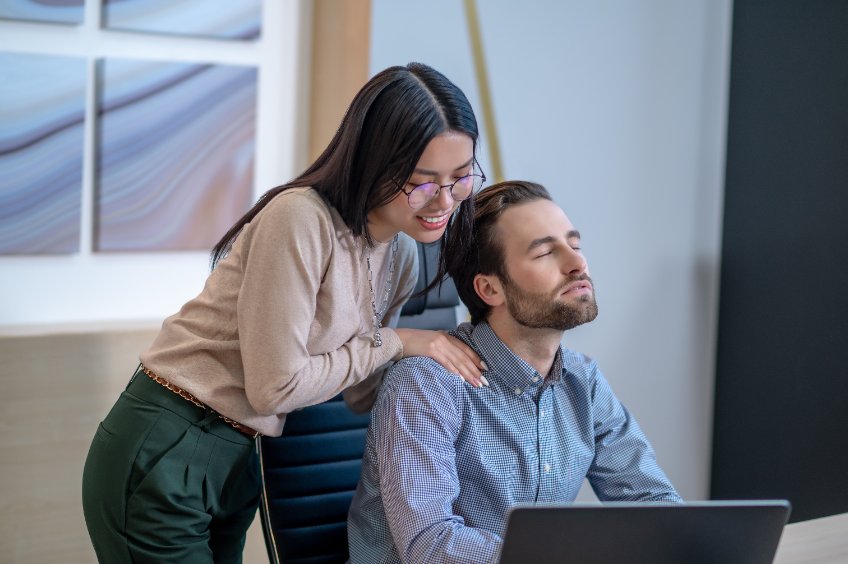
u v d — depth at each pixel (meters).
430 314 2.07
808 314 3.07
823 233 3.01
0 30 2.60
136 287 2.85
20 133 2.63
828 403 3.00
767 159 3.21
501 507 1.70
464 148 1.60
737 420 3.37
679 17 3.26
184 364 1.75
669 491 1.78
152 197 2.82
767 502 1.28
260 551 2.92
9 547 2.61
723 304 3.42
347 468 1.89
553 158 3.13
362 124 1.60
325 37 2.92
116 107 2.74
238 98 2.89
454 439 1.67
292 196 1.64
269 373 1.64
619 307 3.31
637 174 3.27
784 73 3.13
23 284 2.71
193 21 2.80
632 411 3.38
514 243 1.66
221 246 1.79
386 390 1.67
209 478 1.77
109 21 2.71
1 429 2.57
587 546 1.24
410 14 2.86
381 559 1.66
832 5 2.95
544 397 1.73
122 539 1.75
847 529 1.77
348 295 1.72
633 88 3.22
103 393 2.67
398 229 1.70
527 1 3.02
